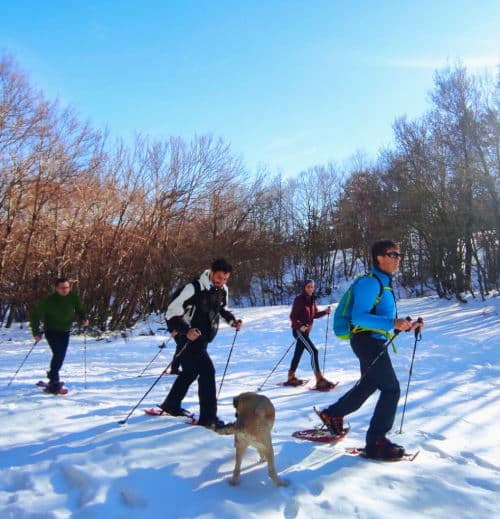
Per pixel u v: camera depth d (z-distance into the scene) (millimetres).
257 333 15375
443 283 22953
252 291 34625
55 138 16969
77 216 17469
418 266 27141
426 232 23406
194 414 5516
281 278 34156
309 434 4734
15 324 18016
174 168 20078
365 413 6055
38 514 3260
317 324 16203
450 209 22203
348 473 3807
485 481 3777
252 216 26453
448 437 5137
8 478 3822
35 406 5758
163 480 3693
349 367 9625
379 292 4324
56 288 7152
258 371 9367
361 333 4383
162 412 5340
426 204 22984
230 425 4305
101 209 17672
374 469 3902
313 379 8500
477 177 20969
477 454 4559
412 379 8227
